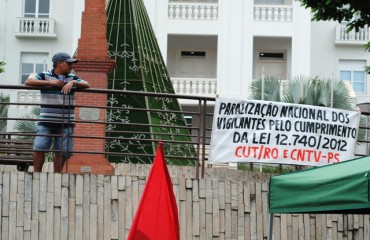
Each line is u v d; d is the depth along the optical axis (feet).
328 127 48.55
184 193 45.75
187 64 135.74
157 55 71.36
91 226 44.45
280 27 131.34
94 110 54.85
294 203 35.06
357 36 134.72
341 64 135.54
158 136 64.44
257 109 47.37
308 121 48.19
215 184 46.37
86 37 55.98
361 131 88.99
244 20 130.62
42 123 45.52
